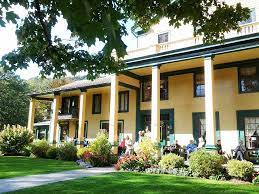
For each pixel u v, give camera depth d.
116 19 3.24
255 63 17.58
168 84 21.27
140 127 22.39
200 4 6.65
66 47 6.28
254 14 17.94
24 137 25.20
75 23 2.93
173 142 20.23
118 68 6.97
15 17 3.70
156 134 17.47
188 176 12.52
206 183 10.25
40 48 6.01
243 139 17.47
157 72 18.33
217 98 18.80
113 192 8.41
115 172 13.29
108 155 17.11
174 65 19.38
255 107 17.33
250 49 15.49
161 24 22.88
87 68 6.62
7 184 9.74
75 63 6.48
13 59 6.11
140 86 22.91
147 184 9.77
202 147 15.69
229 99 18.34
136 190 8.70
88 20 2.86
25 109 44.28
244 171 11.51
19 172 12.80
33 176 11.70
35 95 28.88
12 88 43.62
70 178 11.21
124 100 23.97
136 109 22.92
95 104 26.78
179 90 20.67
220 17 6.78
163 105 21.30
